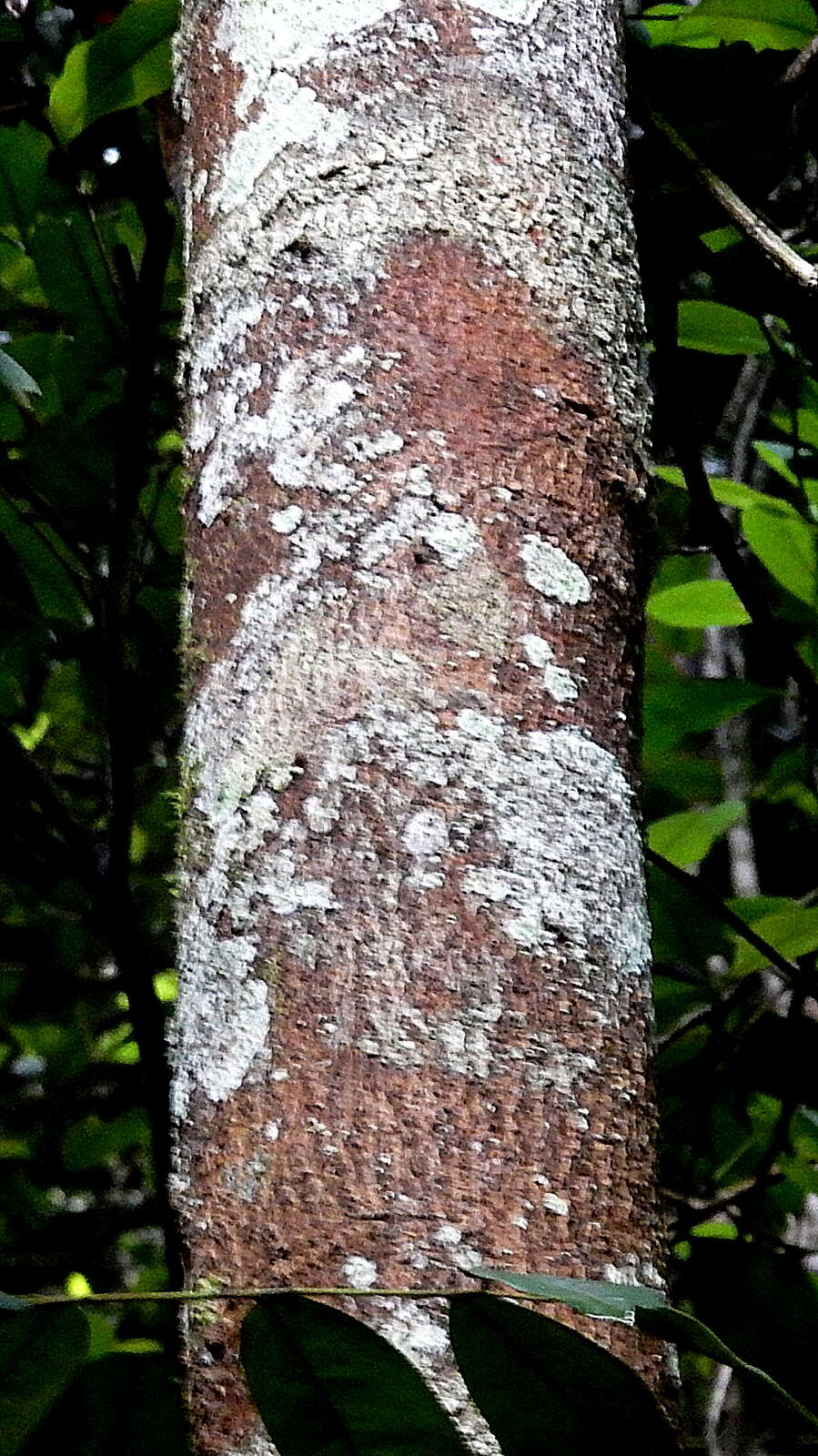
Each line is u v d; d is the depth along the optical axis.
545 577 1.01
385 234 1.05
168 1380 1.10
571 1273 0.91
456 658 0.98
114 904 1.53
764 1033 1.77
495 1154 0.91
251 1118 0.93
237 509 1.04
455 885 0.95
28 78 1.94
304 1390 0.86
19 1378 0.92
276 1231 0.91
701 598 1.71
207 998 0.97
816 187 1.87
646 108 1.38
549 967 0.95
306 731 0.98
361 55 1.09
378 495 1.01
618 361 1.07
